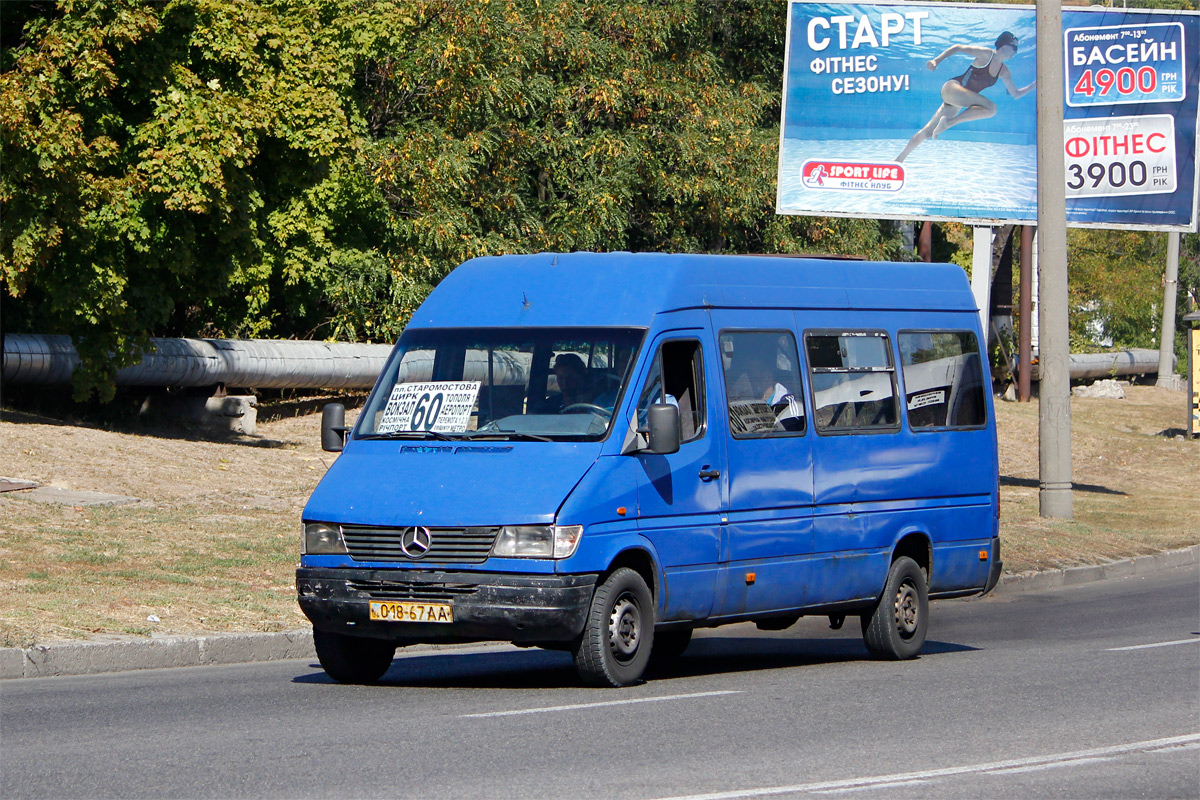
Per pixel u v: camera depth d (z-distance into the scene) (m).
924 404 20.14
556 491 15.09
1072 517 37.44
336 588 15.41
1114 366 85.19
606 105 53.12
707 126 54.75
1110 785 11.00
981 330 21.39
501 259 17.75
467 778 10.89
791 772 11.26
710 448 16.78
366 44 47.28
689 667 19.03
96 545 23.30
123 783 10.62
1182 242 97.19
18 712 13.98
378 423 16.67
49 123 32.25
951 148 42.59
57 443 31.84
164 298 37.06
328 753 11.82
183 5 35.88
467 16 48.56
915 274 20.59
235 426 41.53
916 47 42.66
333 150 39.78
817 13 43.19
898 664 18.84
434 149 48.09
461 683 16.77
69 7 34.03
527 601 14.77
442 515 15.10
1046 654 19.58
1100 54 42.50
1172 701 15.03
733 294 17.61
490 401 16.31
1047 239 36.59
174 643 18.12
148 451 33.00
